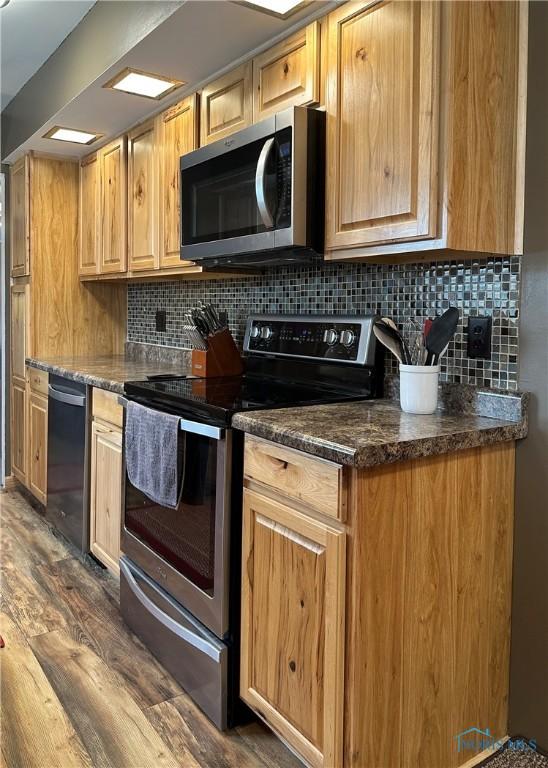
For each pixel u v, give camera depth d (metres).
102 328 3.69
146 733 1.65
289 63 1.87
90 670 1.92
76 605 2.33
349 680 1.29
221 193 2.10
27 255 3.45
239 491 1.64
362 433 1.38
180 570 1.84
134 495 2.15
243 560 1.61
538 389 1.53
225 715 1.66
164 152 2.60
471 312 1.69
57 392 2.95
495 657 1.58
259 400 1.81
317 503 1.34
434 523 1.40
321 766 1.37
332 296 2.18
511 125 1.54
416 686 1.40
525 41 1.54
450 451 1.40
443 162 1.43
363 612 1.29
